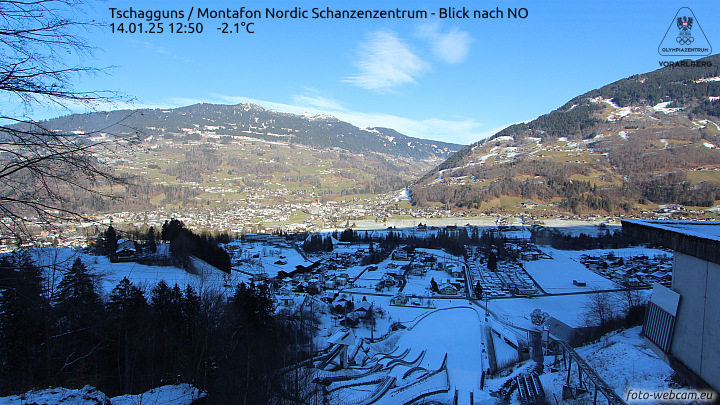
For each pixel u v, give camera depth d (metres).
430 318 71.06
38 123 7.98
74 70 7.96
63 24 7.80
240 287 41.25
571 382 30.09
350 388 34.69
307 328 53.59
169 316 32.28
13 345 20.53
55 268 11.54
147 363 27.83
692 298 8.99
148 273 63.03
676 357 9.59
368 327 62.88
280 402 25.48
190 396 23.41
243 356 29.88
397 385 37.12
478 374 41.78
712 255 7.96
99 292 31.94
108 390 25.06
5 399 16.83
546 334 47.91
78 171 8.39
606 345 37.22
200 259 81.81
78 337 24.31
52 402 16.80
